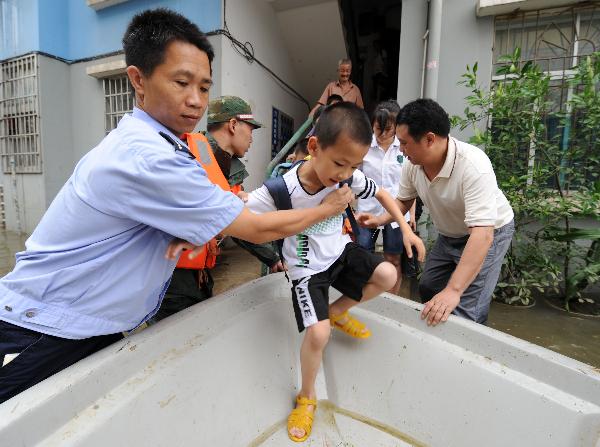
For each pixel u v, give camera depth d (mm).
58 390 803
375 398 1375
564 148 3092
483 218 1399
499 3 3010
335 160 1067
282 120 5391
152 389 978
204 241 882
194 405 1099
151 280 962
